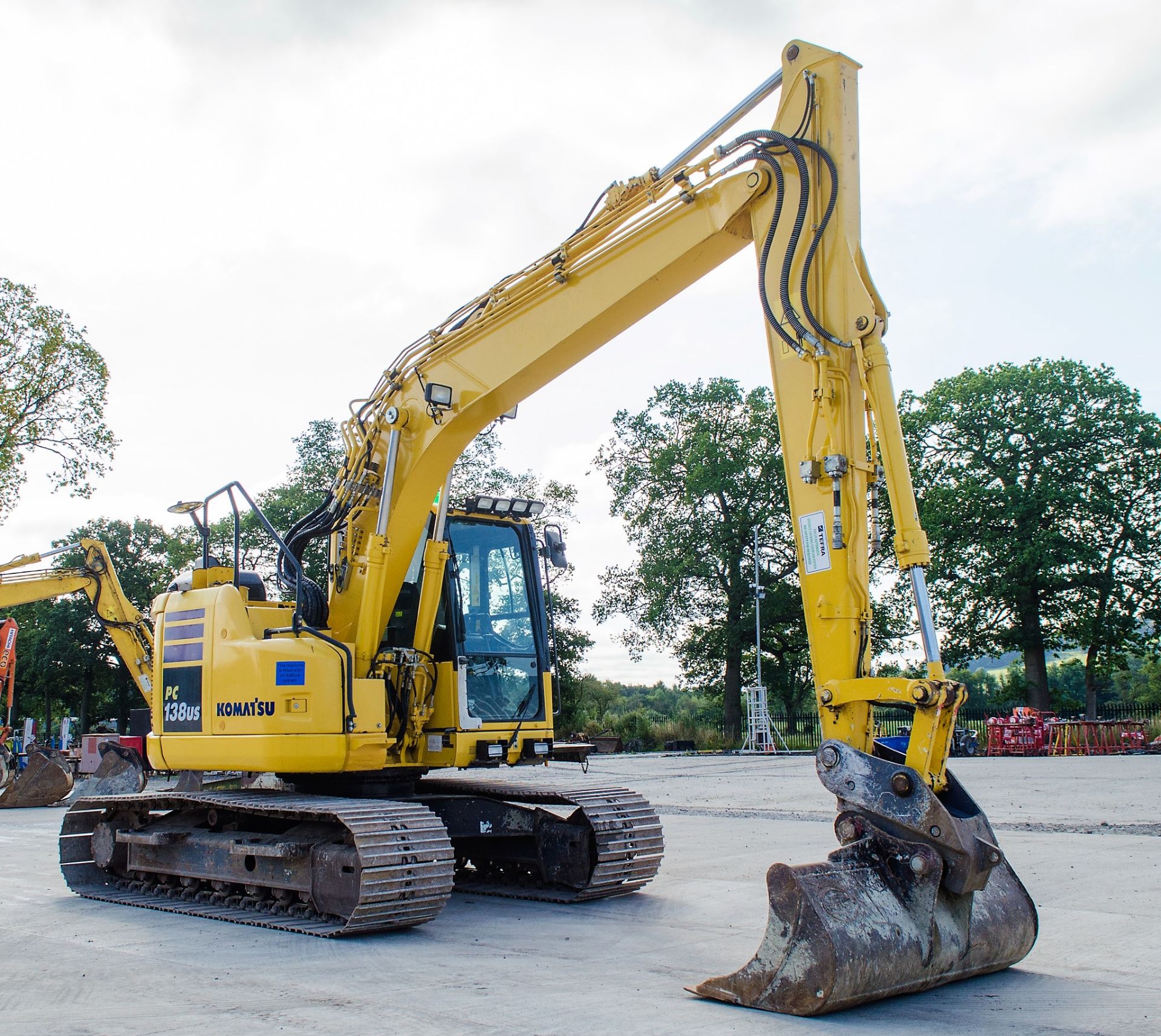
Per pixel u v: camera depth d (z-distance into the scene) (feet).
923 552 18.51
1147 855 33.86
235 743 27.78
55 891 32.14
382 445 29.14
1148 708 130.41
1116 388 132.16
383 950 22.48
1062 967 20.04
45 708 197.67
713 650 154.30
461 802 29.53
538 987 18.93
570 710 152.56
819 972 16.42
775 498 148.87
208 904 28.48
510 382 26.48
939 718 17.71
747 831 42.63
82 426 109.60
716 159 22.07
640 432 156.56
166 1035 15.98
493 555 30.71
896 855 17.84
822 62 20.79
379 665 28.07
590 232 24.81
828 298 20.12
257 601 31.37
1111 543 131.13
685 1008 17.29
